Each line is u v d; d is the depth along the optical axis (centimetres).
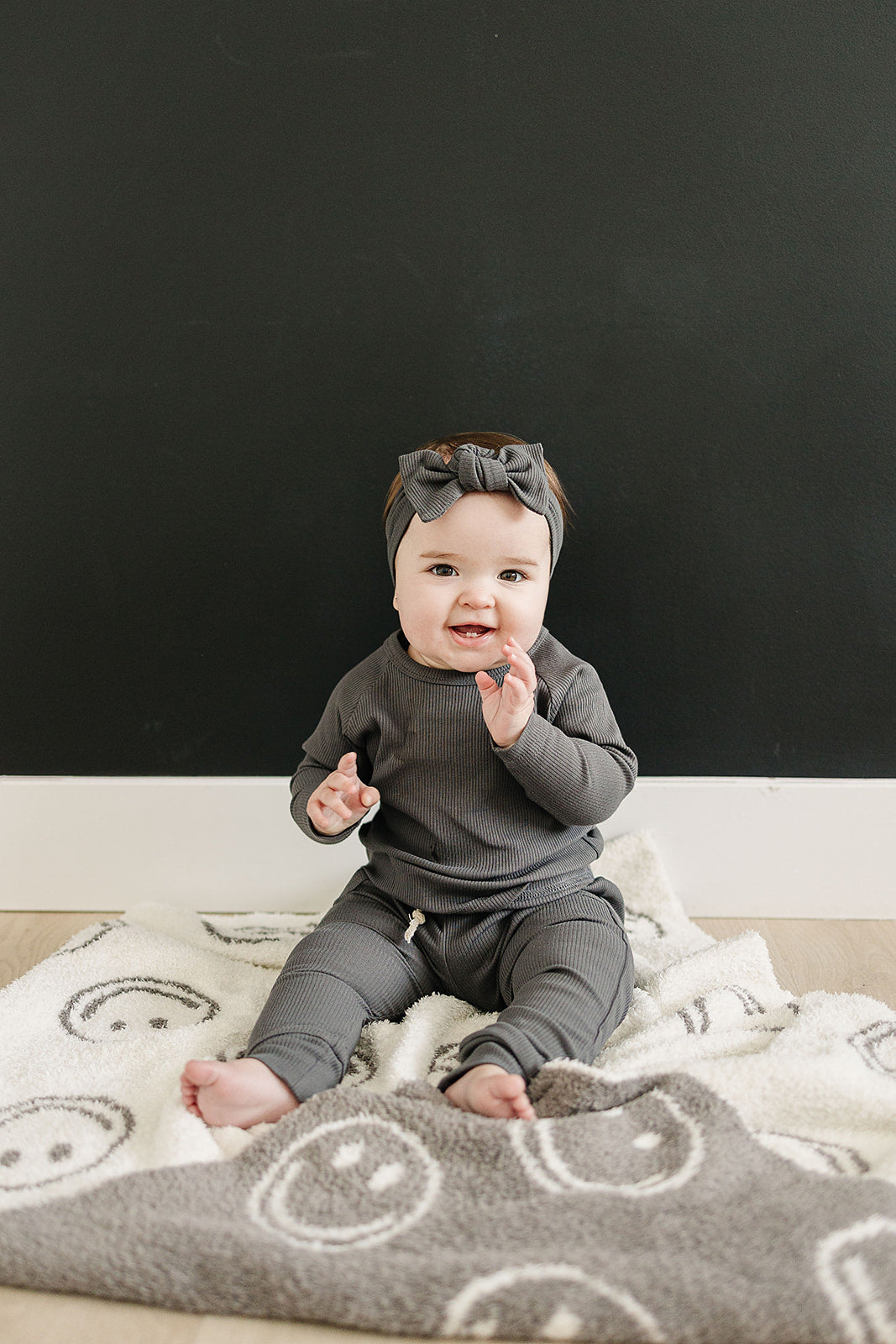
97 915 148
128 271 140
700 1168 81
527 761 110
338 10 135
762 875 145
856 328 136
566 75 135
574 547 141
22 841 148
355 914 117
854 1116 91
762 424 139
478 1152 85
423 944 116
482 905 114
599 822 116
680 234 136
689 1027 109
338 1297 70
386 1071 102
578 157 136
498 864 115
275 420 141
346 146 137
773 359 137
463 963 114
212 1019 115
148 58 137
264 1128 92
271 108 137
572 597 142
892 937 140
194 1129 89
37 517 145
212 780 147
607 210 136
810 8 132
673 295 137
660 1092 90
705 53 134
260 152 137
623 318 138
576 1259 72
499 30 134
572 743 113
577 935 108
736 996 115
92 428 143
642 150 135
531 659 123
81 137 138
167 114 137
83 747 148
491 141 136
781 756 145
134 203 139
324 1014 102
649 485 140
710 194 135
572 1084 92
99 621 146
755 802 144
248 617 145
